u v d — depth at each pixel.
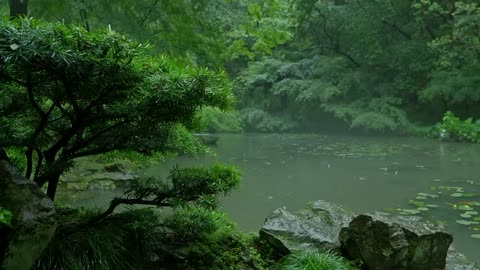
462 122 18.14
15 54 2.59
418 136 19.92
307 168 11.27
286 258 4.10
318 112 26.09
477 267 4.33
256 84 28.11
